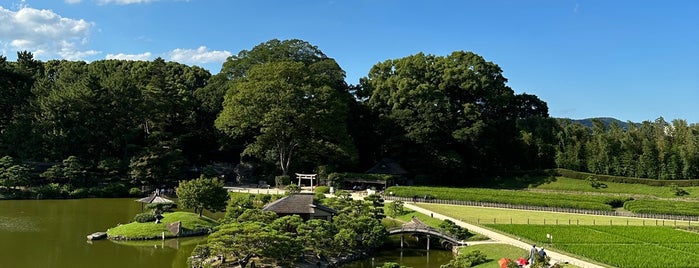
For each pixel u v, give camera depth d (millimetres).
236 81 120000
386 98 125125
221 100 122562
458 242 61094
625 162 112625
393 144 117062
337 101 108500
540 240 59812
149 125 113875
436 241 66375
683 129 114938
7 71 107500
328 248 56562
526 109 143750
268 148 112312
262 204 84625
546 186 112125
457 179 117500
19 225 68312
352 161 110938
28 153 100062
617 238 61062
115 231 63875
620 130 120375
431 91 119062
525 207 88188
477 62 128250
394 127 117375
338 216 63156
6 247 56406
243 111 104438
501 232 65688
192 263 50312
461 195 93688
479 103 129625
